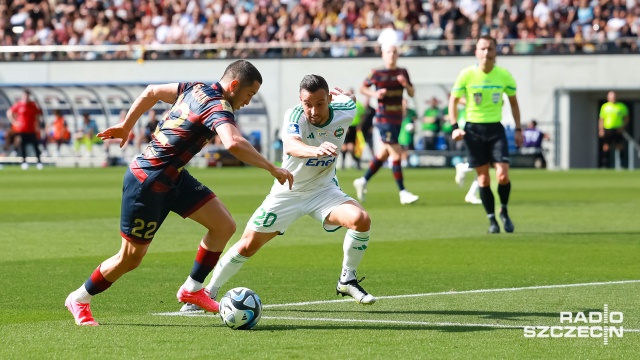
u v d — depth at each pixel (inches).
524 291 1019.9
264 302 955.3
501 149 1562.5
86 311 840.3
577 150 4205.2
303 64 4372.5
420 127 4035.4
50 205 2138.3
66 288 1042.7
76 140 4271.7
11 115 4079.7
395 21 4318.4
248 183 2918.3
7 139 4333.2
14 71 4630.9
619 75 4052.7
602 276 1127.0
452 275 1138.7
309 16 4439.0
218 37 4485.7
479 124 1565.0
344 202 901.8
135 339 776.9
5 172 3681.1
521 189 2645.2
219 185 2822.3
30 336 789.9
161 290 1027.3
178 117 805.9
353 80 4333.2
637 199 2287.2
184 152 810.2
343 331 808.3
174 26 4589.1
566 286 1051.3
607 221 1782.7
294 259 1278.3
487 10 4232.3
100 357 713.6
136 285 1060.5
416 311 903.1
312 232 1612.9
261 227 900.6
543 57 4121.6
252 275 1136.8
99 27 4692.4
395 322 848.9
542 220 1803.6
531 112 4151.1
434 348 742.5
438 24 4264.3
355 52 4333.2
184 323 847.7
